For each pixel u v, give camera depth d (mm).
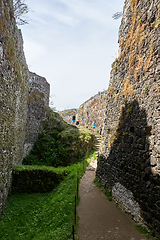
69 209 4523
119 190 4742
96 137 13617
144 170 3494
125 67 5254
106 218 4051
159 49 3326
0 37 4473
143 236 3115
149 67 3680
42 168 6672
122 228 3555
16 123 6746
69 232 3484
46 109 11969
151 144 3322
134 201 3826
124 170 4562
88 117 17875
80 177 7297
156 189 3008
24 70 8305
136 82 4336
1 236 3816
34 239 3551
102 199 5230
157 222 2889
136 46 4492
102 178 6406
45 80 12078
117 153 5250
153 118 3338
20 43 7277
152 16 3742
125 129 4836
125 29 5457
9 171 5629
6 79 5031
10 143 5664
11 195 5801
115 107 5895
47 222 4266
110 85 6715
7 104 5172
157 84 3301
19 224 4297
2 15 4547
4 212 4824
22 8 7359
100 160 6965
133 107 4398
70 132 11711
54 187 6453
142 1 4309
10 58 5371
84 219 4043
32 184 6305
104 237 3309
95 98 16516
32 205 5332
